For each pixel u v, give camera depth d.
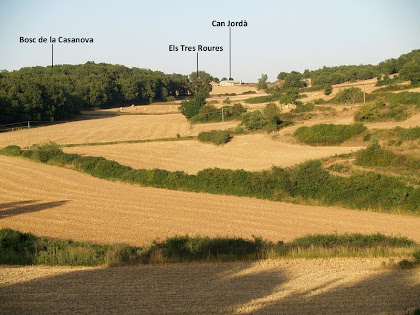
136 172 41.00
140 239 24.53
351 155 44.50
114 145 60.12
